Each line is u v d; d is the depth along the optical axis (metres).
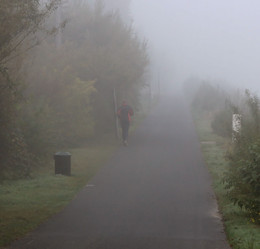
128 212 10.97
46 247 8.36
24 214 10.71
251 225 9.43
